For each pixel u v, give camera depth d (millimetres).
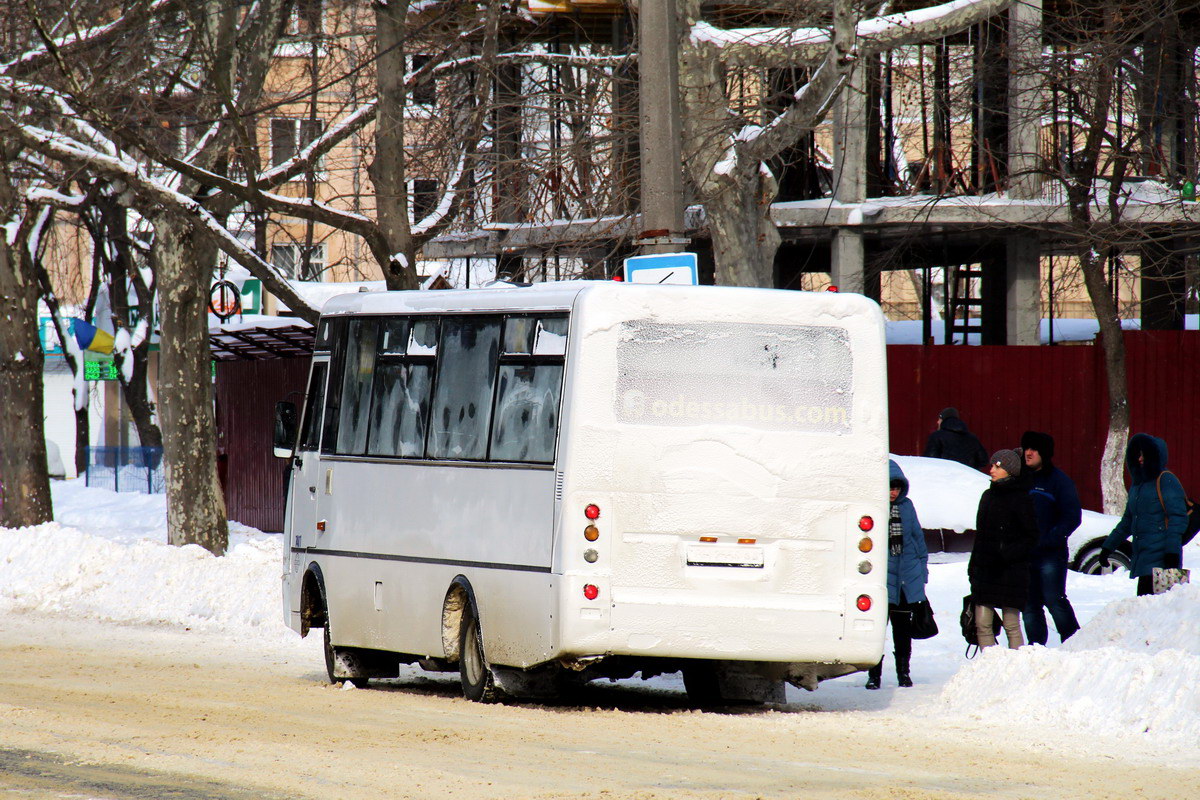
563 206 91750
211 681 50531
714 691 47281
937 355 102875
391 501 49438
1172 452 101688
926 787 29547
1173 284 119312
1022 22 96062
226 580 76375
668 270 52125
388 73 75000
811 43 72562
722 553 42438
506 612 43969
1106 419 100688
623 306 42656
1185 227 100188
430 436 48125
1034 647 43500
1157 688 38562
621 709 44469
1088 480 101000
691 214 101312
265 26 87938
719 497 42406
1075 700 40250
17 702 42531
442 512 47094
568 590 41719
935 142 103625
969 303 125750
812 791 28688
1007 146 104062
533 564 43031
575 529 41844
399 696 46969
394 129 75125
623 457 42125
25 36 90188
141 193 77688
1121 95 95438
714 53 72875
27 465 106625
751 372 43125
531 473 43531
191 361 93875
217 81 72312
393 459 49531
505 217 100562
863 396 43656
